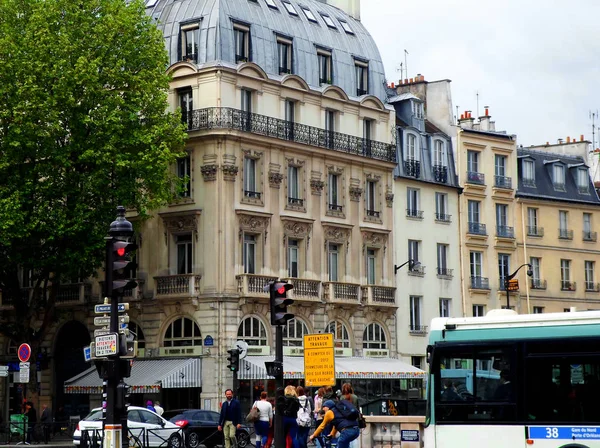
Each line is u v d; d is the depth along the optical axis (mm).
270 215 56250
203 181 54594
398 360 62375
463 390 24016
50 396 59438
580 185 76938
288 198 57469
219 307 53594
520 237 71750
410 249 64938
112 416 25547
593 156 84062
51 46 47438
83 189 48188
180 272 55438
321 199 59375
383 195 63188
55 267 48781
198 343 54125
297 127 58281
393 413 44469
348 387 28547
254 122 55844
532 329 23359
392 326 62781
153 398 55844
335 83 61750
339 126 61188
